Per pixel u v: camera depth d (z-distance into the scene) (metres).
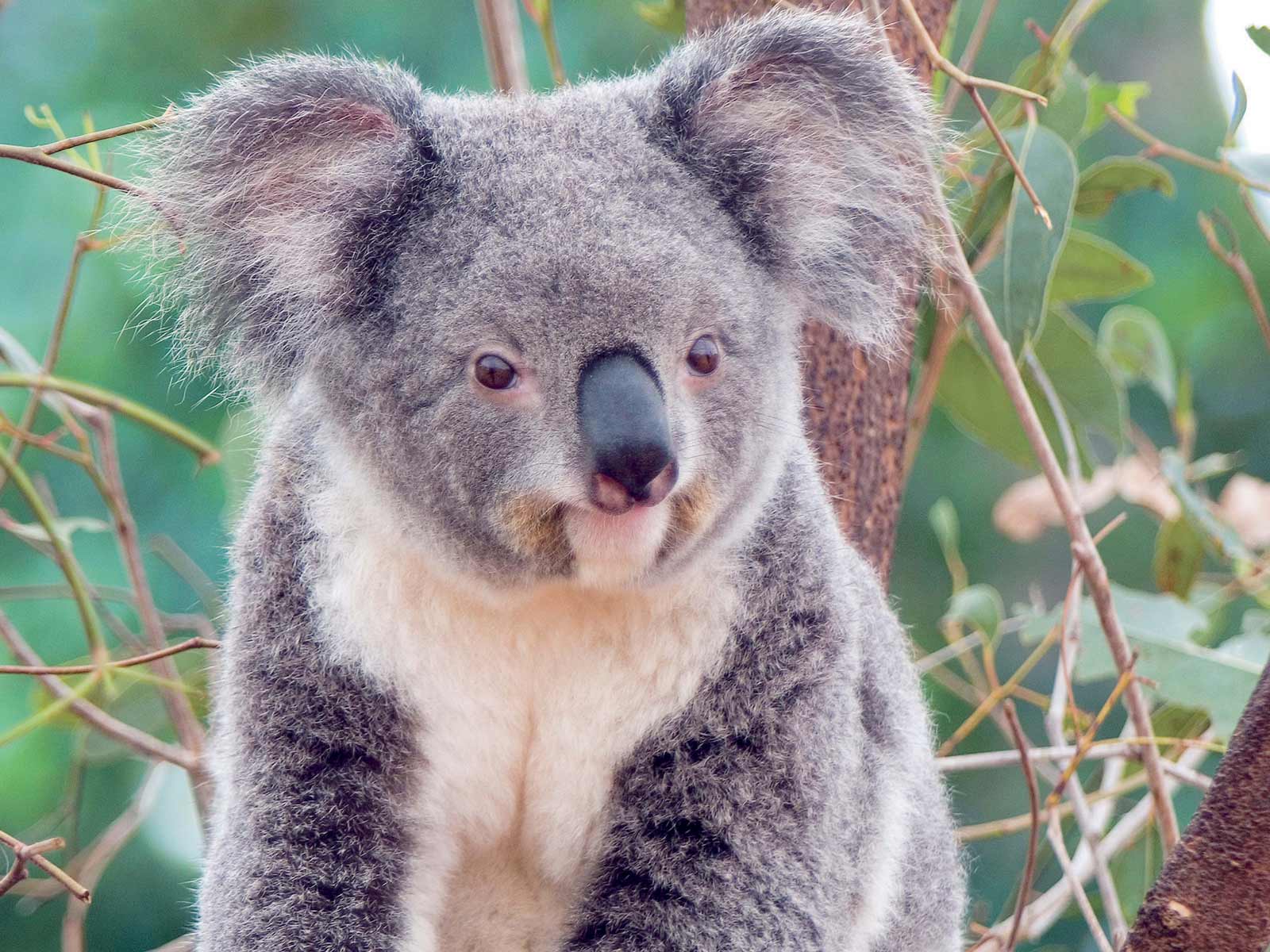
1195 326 16.23
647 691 6.34
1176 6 16.47
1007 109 9.02
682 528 5.93
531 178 5.84
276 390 6.30
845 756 6.34
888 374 8.09
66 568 7.60
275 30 15.84
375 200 6.04
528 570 5.94
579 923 6.36
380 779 6.22
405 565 6.26
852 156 6.63
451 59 15.52
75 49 15.61
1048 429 9.51
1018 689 9.28
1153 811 8.16
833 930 6.26
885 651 7.25
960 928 8.30
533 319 5.55
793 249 6.44
